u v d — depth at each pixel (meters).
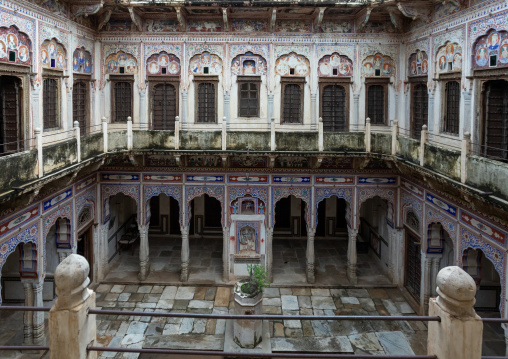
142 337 10.10
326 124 13.73
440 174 8.98
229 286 13.06
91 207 12.74
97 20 13.07
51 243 11.55
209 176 13.15
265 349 9.52
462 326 3.39
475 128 9.38
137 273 13.70
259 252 13.34
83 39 12.30
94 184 12.85
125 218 16.05
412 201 12.04
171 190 13.20
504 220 7.65
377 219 15.06
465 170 8.10
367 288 13.00
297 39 13.38
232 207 13.30
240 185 13.17
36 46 9.70
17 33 9.05
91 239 12.87
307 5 11.91
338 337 10.20
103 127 11.69
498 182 7.05
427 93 11.77
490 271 11.09
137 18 12.70
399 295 12.59
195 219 17.03
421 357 3.58
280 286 13.05
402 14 12.42
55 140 10.73
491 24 8.75
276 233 17.12
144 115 13.59
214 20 13.34
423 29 11.83
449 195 9.58
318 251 15.77
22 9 9.12
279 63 13.52
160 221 17.05
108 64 13.45
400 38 13.25
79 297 3.71
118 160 13.02
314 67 13.42
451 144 10.46
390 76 13.39
